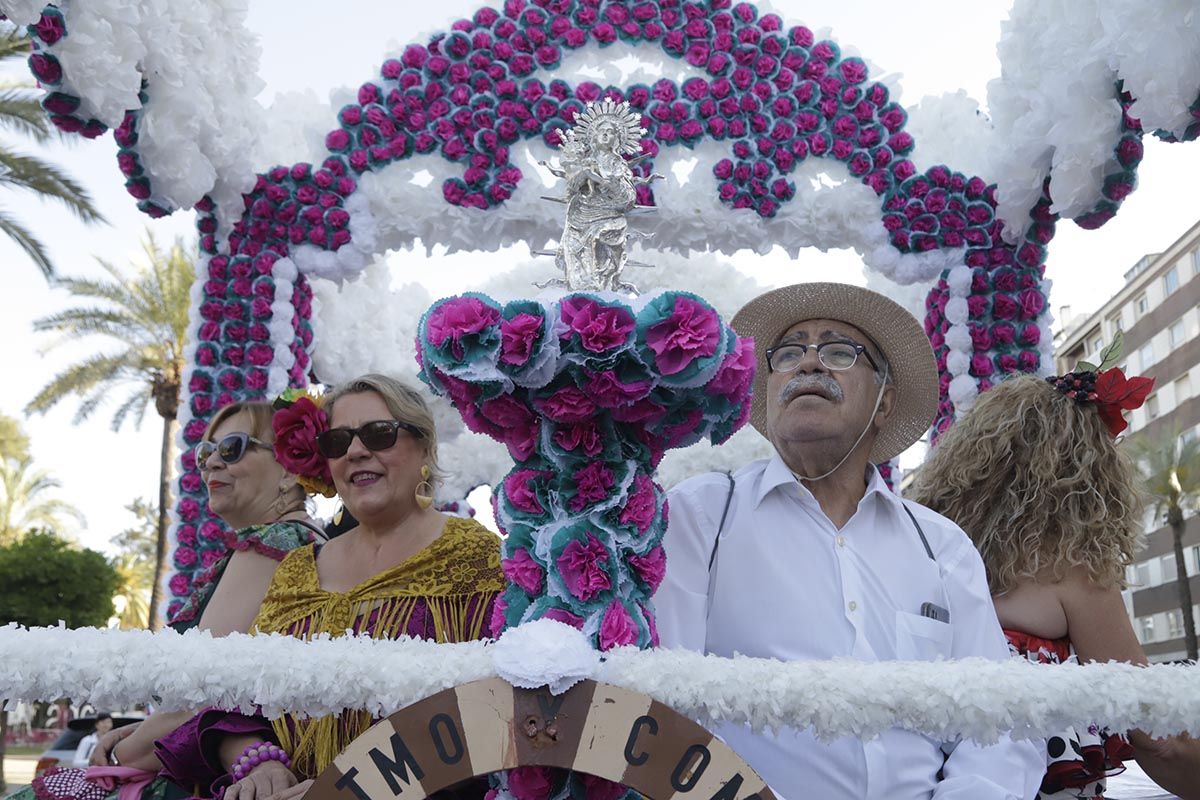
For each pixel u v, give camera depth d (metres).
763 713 1.42
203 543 5.07
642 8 5.39
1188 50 3.61
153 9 4.28
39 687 1.38
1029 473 2.53
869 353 2.47
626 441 1.70
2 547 23.52
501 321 1.60
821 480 2.37
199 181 4.80
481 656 1.43
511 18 5.41
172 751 2.28
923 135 5.55
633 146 2.04
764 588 2.24
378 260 6.89
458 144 5.28
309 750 2.14
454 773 1.36
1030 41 4.81
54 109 3.92
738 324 2.58
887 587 2.26
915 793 2.10
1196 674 1.48
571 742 1.37
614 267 1.98
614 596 1.60
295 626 2.31
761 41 5.44
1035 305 5.27
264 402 3.08
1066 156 4.51
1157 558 32.28
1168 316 30.80
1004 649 2.28
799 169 5.43
